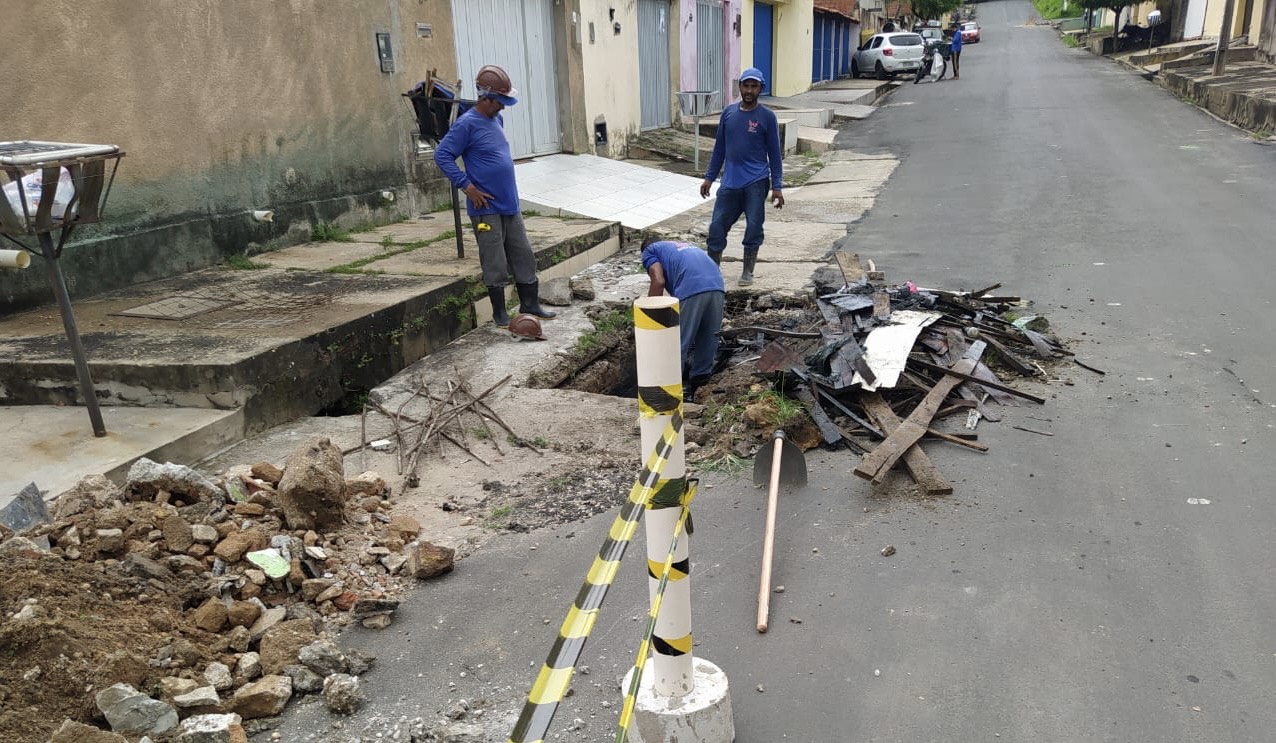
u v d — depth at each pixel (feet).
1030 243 29.66
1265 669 9.52
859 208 38.58
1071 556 11.83
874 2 134.82
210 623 10.48
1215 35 100.73
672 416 7.50
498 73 21.01
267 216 25.40
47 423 15.39
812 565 11.95
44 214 13.14
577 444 16.29
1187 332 20.26
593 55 45.32
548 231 30.14
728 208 25.70
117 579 10.55
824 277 26.45
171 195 23.02
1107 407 16.58
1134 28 116.78
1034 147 50.67
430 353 21.67
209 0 23.53
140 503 12.14
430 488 14.70
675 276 19.85
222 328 18.21
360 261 25.21
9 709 8.43
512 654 10.40
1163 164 42.45
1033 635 10.26
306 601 11.41
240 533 11.96
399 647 10.61
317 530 12.71
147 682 9.34
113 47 21.06
